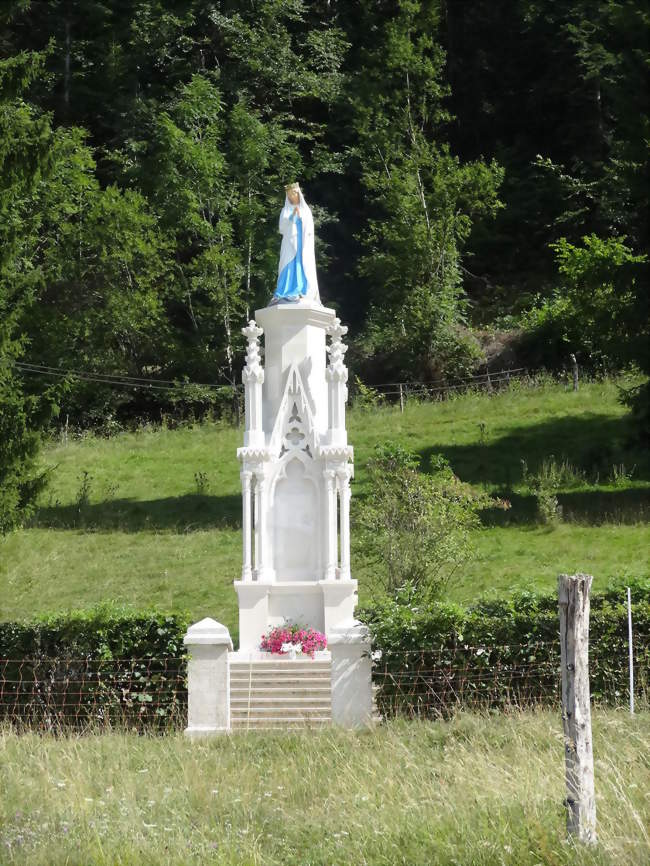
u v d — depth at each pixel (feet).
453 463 151.64
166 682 69.21
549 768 49.96
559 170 240.53
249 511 92.02
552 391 181.37
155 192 217.77
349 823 45.80
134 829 45.24
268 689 79.82
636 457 148.05
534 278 237.25
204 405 212.23
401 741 57.36
